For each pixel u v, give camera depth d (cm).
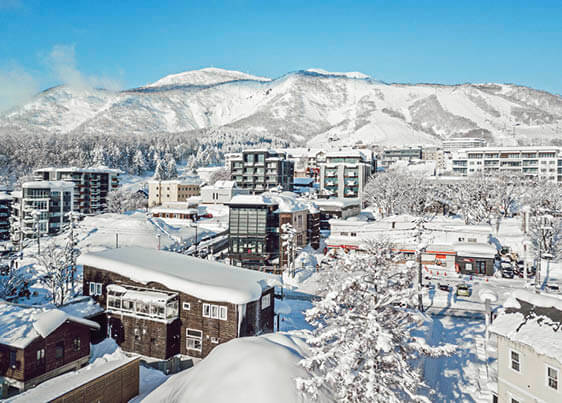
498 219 7981
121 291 3391
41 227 9100
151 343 3238
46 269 5409
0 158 18975
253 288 3244
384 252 2048
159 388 2317
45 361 2748
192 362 3234
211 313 3169
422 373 2911
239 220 6631
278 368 2009
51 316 2822
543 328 2167
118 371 2238
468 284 5678
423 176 11725
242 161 12950
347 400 1811
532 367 2142
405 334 1970
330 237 7362
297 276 5888
